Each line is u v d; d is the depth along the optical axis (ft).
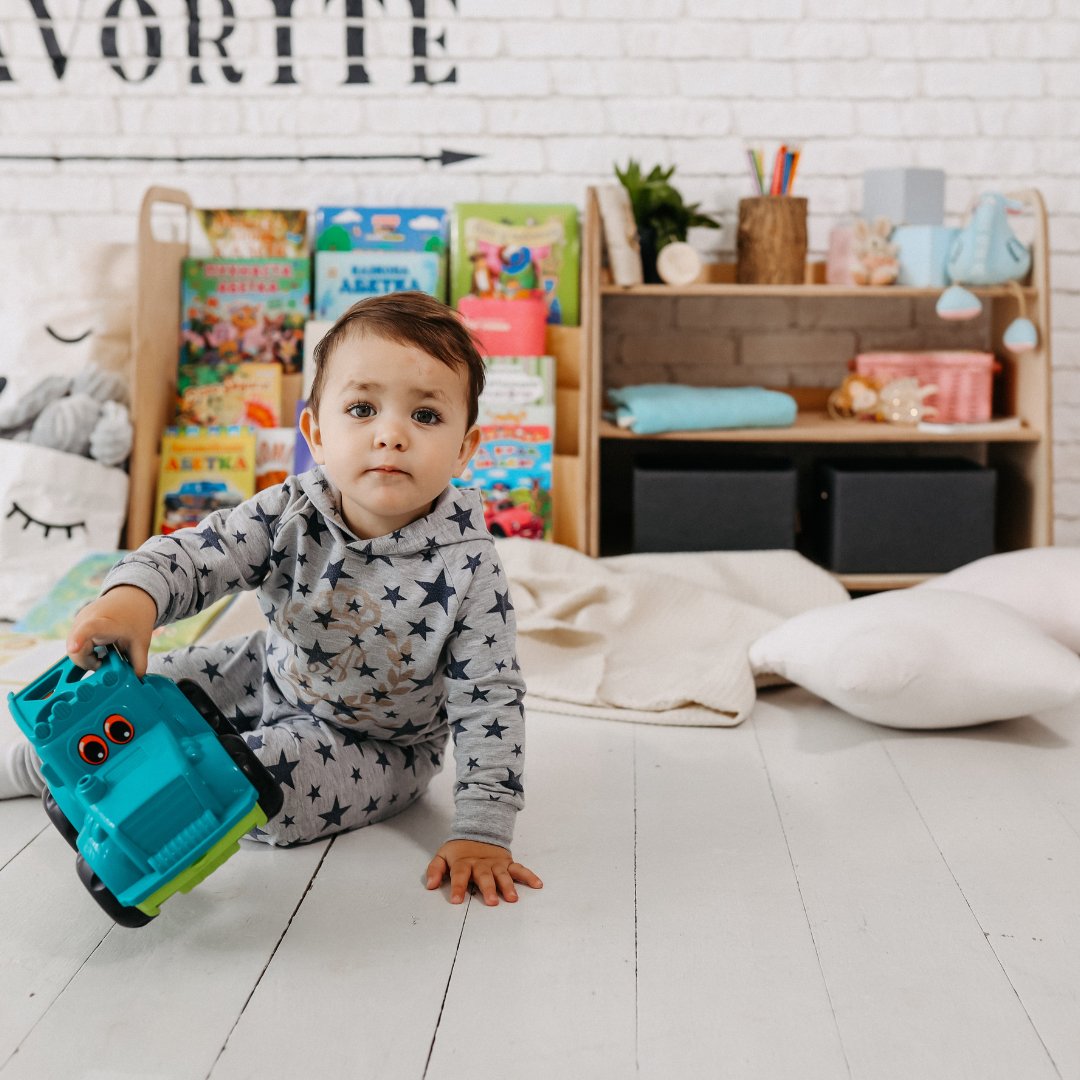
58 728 3.38
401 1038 3.13
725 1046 3.10
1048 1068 3.02
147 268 7.68
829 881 4.03
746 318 8.88
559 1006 3.28
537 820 4.52
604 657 6.16
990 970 3.48
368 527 3.92
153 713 3.47
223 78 8.57
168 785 3.34
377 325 3.72
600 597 6.67
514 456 8.02
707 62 8.55
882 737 5.45
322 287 8.38
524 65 8.55
